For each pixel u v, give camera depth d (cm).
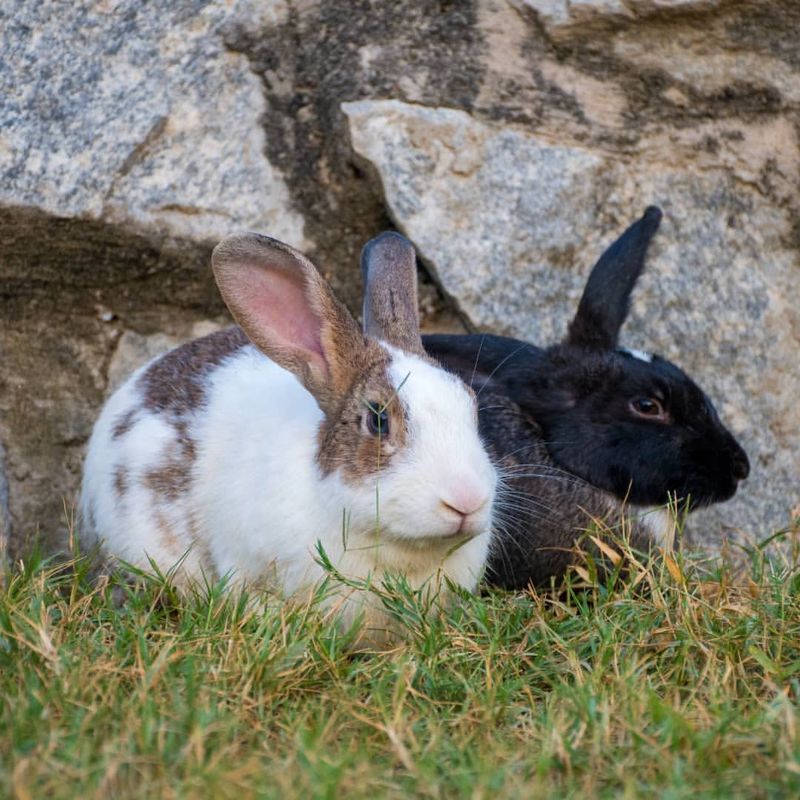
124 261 758
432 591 563
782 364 784
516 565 648
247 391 623
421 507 516
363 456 530
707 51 786
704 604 539
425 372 556
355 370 561
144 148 748
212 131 758
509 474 643
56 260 752
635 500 649
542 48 780
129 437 636
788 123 789
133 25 749
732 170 789
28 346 766
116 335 776
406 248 617
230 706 458
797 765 393
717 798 383
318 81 768
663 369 658
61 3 741
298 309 579
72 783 380
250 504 569
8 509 743
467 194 766
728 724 433
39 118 735
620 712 454
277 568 561
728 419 775
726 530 766
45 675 468
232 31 759
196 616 531
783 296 788
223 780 382
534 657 523
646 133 786
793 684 487
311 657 498
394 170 757
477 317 762
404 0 773
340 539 545
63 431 767
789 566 627
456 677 495
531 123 779
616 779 409
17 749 403
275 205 768
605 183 779
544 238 771
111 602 556
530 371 673
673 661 514
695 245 783
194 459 609
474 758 410
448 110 770
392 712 456
